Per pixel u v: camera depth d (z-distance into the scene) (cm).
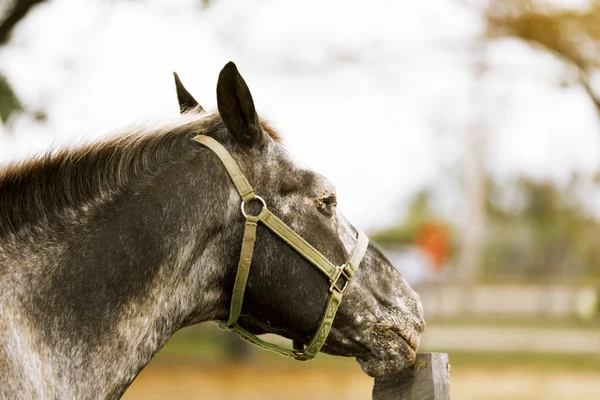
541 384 1820
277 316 404
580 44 1420
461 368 2058
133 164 394
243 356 2309
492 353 2358
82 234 378
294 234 398
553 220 5253
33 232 374
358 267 421
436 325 3312
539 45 1423
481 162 4744
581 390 1745
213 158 400
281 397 1667
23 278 364
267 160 407
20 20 930
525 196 5659
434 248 3869
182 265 387
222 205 394
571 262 6181
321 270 402
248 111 399
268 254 396
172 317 389
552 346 2541
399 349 427
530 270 6444
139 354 380
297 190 406
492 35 1452
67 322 364
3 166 388
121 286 375
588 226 4716
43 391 353
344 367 2245
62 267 370
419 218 6888
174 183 391
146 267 379
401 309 430
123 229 380
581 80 1448
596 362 2200
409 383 442
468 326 3297
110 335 371
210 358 2353
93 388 366
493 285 4662
